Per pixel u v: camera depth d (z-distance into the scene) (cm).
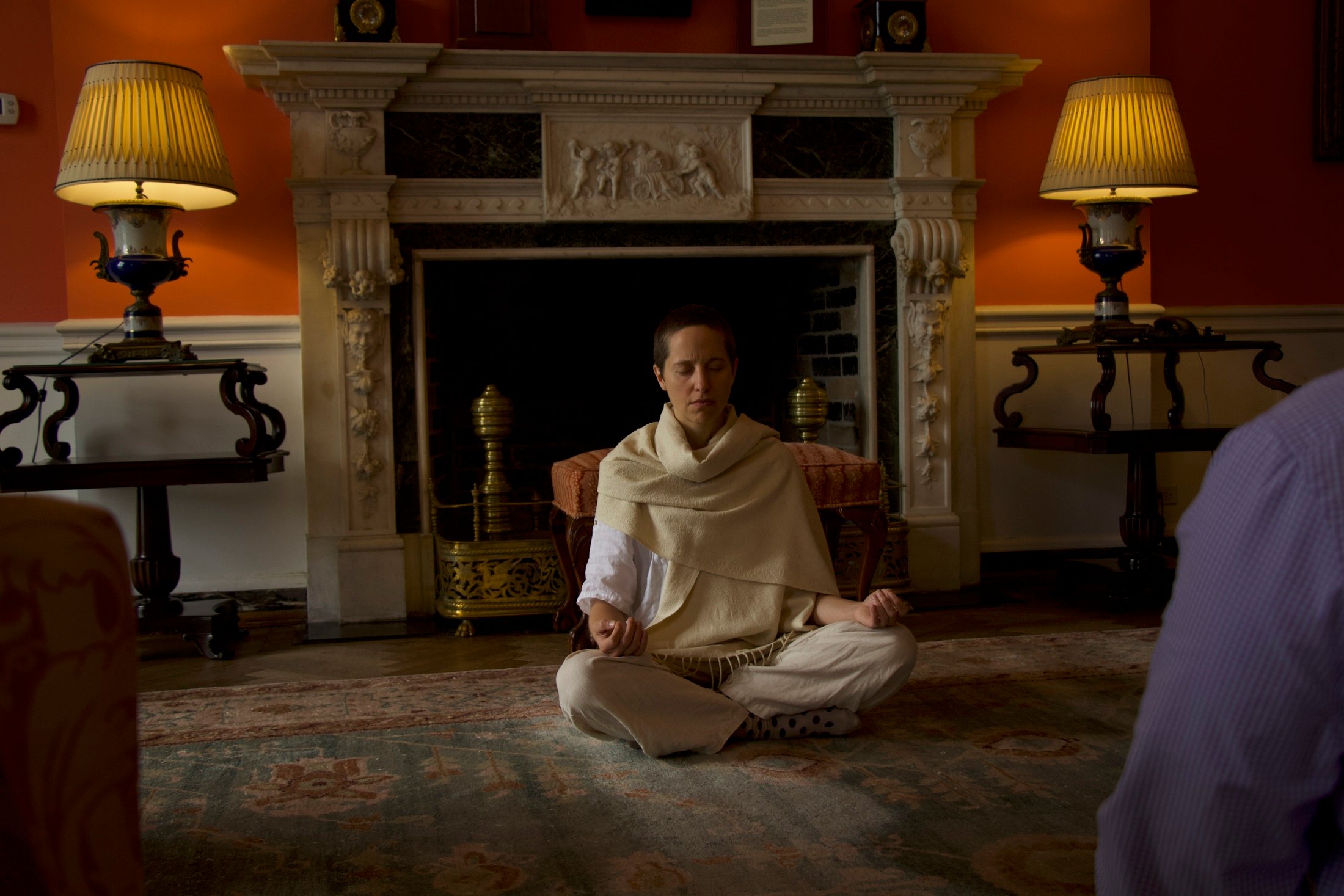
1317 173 473
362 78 358
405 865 166
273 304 380
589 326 451
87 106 319
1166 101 374
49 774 79
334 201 359
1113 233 384
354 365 367
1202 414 463
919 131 394
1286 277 473
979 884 155
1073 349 368
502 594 357
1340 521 58
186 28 372
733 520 229
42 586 79
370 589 372
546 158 372
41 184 392
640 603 232
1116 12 423
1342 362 476
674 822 181
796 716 225
